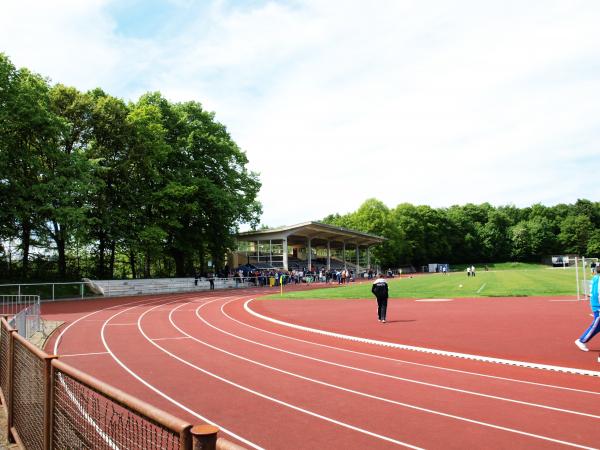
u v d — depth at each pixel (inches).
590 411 305.7
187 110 2101.4
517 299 1074.7
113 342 617.3
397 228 4237.2
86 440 173.6
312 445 259.1
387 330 663.8
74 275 1683.1
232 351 547.2
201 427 105.5
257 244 2726.4
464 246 5083.7
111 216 1642.5
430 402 335.0
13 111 1280.8
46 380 202.2
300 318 836.6
